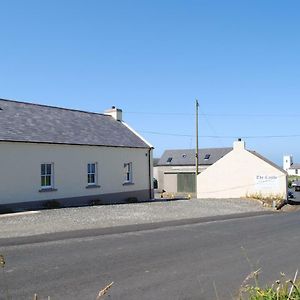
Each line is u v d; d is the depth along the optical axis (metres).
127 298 7.34
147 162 31.53
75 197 25.11
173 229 16.33
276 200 34.75
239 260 10.72
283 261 10.76
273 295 4.71
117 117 33.00
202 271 9.43
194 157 61.78
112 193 27.98
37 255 10.60
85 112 30.83
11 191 21.38
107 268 9.44
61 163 24.30
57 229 14.99
